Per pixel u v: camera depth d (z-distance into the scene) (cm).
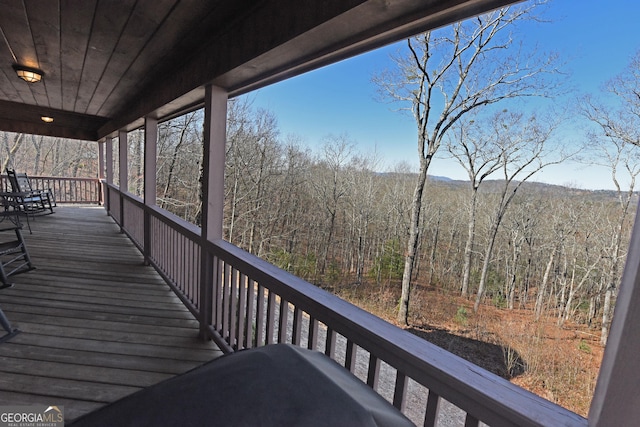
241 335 198
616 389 61
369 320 112
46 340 223
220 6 167
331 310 121
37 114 579
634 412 59
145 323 258
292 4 137
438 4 103
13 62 290
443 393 84
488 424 75
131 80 319
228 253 206
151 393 62
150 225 392
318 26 123
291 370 68
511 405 72
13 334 227
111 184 683
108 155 691
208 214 230
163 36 209
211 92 217
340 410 58
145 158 383
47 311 266
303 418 55
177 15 180
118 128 516
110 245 479
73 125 675
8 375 184
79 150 1642
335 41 138
